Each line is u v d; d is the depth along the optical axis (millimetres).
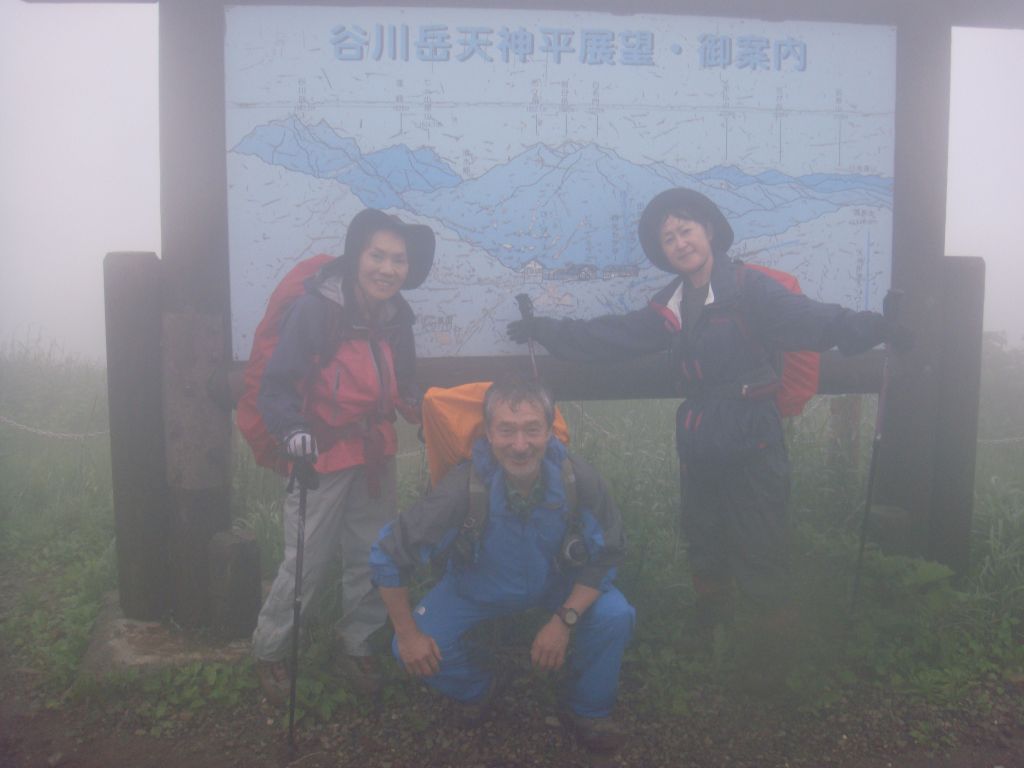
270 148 3584
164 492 3650
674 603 3826
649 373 3785
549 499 2793
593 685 2951
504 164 3717
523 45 3695
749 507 3229
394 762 2936
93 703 3230
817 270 3924
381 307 3232
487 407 2762
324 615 3650
